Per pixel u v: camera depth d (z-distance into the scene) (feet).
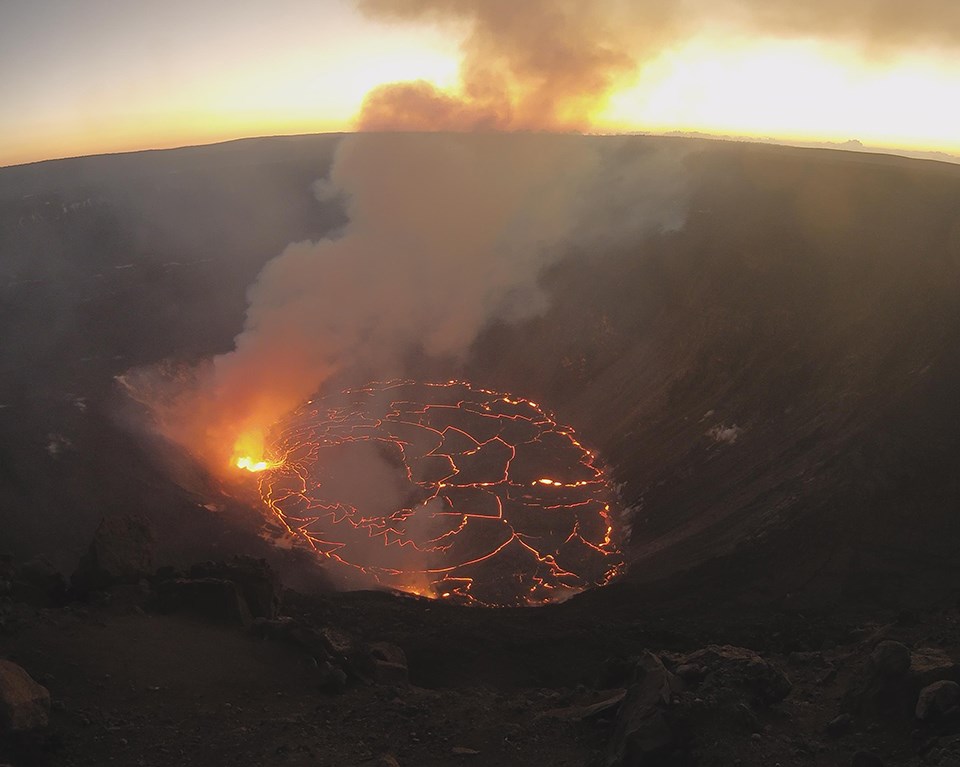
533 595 134.51
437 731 43.27
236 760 39.09
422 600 111.34
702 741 37.09
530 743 41.78
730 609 105.19
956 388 133.39
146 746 39.73
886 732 38.22
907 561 108.58
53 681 44.16
